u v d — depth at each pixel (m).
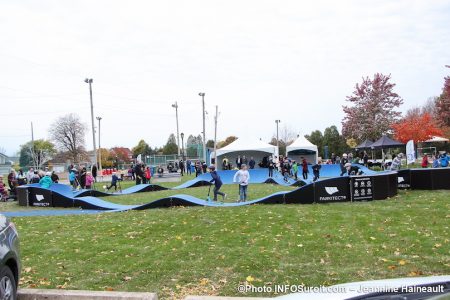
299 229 9.82
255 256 7.45
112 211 15.41
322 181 15.00
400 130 44.72
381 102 56.00
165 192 23.67
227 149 42.22
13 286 4.95
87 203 17.33
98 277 6.59
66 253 8.31
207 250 8.09
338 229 9.61
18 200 19.64
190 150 78.56
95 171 36.78
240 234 9.53
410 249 7.53
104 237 9.90
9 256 4.85
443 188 17.39
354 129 56.53
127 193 23.94
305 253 7.55
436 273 6.14
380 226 9.75
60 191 20.75
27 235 10.62
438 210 11.75
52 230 11.31
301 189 15.02
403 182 17.86
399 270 6.34
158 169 44.62
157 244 8.85
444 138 45.09
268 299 4.82
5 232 5.06
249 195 20.03
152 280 6.36
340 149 72.75
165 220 12.08
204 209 14.17
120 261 7.51
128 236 9.91
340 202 14.89
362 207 13.23
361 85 57.09
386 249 7.59
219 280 6.24
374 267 6.55
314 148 43.69
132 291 5.91
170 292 5.83
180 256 7.71
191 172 49.78
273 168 33.31
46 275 6.78
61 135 77.81
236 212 13.09
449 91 40.50
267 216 11.98
